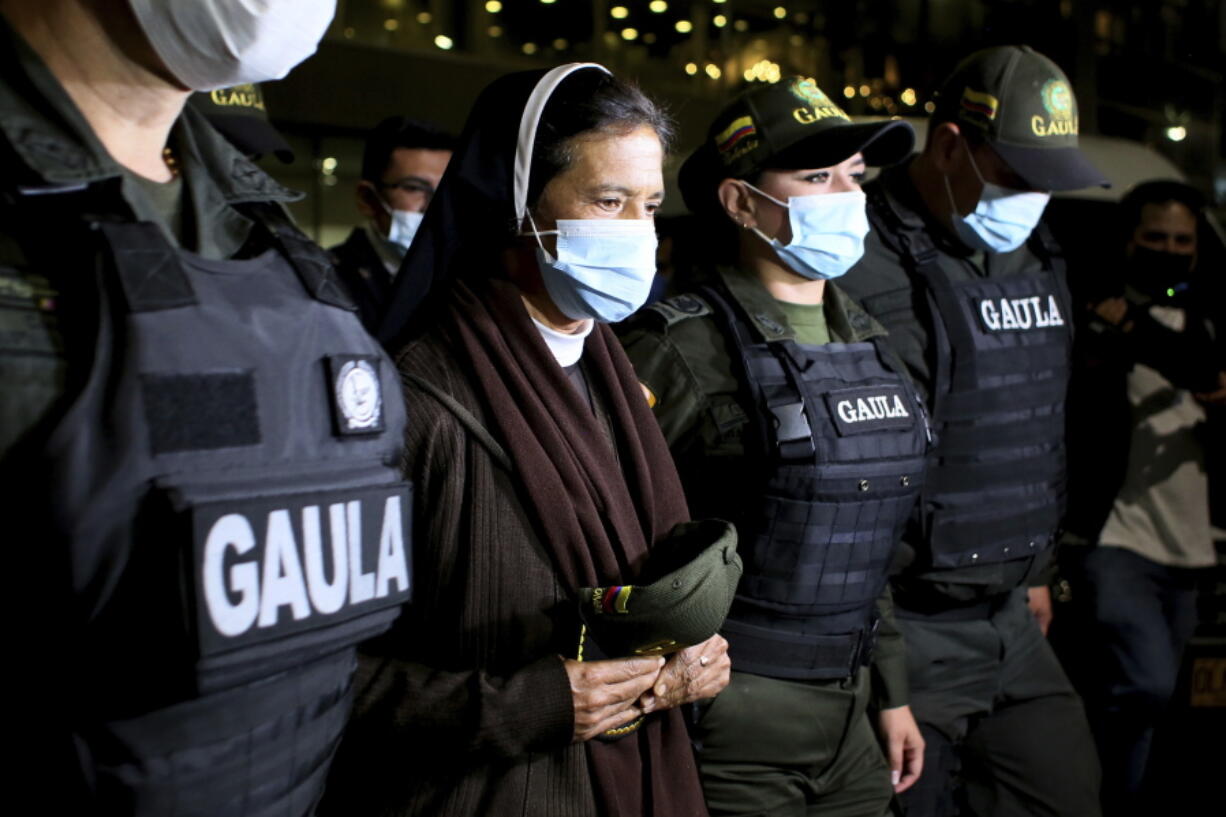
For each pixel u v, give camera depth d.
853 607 2.23
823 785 2.23
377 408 1.27
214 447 1.08
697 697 1.68
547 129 1.63
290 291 1.20
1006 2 11.52
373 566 1.23
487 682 1.50
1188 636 3.52
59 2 1.05
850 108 11.28
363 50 10.25
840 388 2.21
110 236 1.04
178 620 1.02
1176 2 13.37
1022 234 2.77
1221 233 3.62
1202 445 3.45
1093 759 2.79
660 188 1.70
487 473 1.56
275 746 1.14
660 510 1.73
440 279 1.69
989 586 2.67
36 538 0.97
